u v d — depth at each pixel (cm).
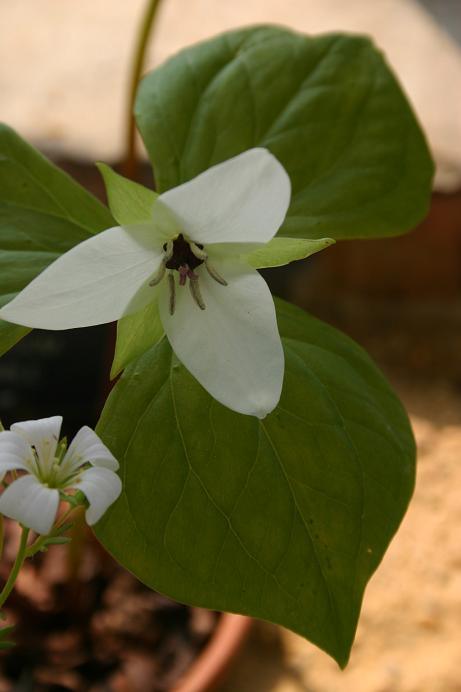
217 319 50
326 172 59
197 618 71
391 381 110
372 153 59
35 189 56
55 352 91
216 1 113
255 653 83
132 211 49
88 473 48
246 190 47
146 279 50
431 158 59
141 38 64
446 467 100
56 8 112
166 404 53
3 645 50
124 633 70
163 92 58
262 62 59
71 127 95
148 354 54
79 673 69
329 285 116
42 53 105
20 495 47
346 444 54
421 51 108
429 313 115
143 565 52
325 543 53
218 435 53
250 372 50
